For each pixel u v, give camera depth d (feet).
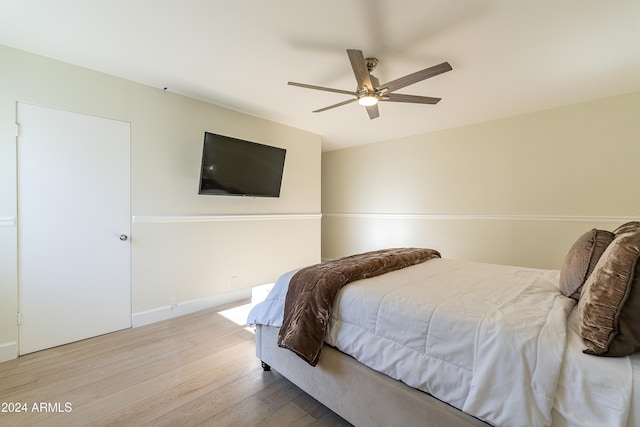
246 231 12.14
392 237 16.28
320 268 6.21
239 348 7.73
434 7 5.73
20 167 7.27
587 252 4.78
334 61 7.87
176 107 9.98
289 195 13.91
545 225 11.64
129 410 5.32
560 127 11.25
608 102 10.33
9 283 7.13
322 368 5.20
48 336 7.66
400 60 7.77
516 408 3.19
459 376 3.73
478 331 3.72
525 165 12.05
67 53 7.48
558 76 8.71
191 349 7.66
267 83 9.22
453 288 5.34
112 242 8.71
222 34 6.68
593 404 2.89
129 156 9.01
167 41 6.97
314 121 13.10
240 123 11.76
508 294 5.02
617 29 6.41
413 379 4.10
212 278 11.02
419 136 15.16
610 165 10.35
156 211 9.59
